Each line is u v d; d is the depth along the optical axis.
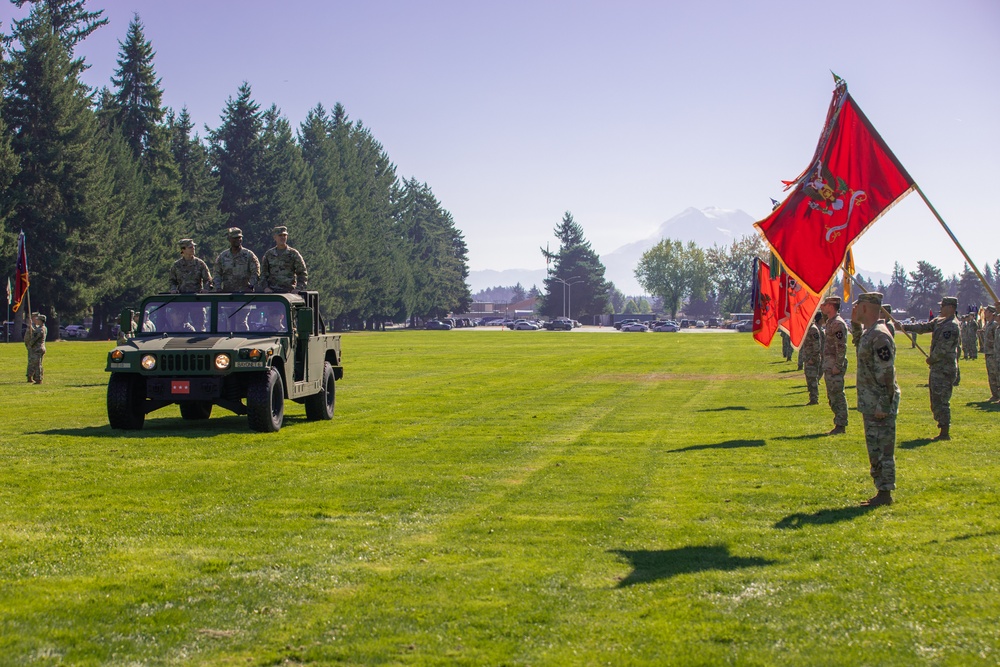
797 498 9.77
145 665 5.19
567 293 180.12
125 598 6.33
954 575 6.64
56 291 69.94
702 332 125.06
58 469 11.50
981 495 9.66
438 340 79.38
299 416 18.44
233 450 13.26
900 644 5.33
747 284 173.38
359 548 7.70
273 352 15.01
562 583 6.66
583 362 41.16
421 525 8.58
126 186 79.44
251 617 5.96
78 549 7.62
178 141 93.88
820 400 21.44
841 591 6.37
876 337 9.28
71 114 70.31
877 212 12.16
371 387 26.39
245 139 97.56
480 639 5.55
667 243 179.50
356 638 5.59
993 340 19.77
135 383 15.41
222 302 16.03
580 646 5.42
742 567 7.06
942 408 14.01
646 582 6.67
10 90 69.25
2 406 20.11
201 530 8.35
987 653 5.16
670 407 20.17
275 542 7.91
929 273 191.75
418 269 143.75
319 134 117.94
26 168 68.38
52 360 40.94
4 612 6.01
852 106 12.25
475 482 10.80
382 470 11.62
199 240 89.12
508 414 18.69
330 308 106.75
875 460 9.37
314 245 101.19
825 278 12.45
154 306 16.06
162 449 13.28
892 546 7.58
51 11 82.19
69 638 5.57
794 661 5.13
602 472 11.47
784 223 12.63
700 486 10.48
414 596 6.37
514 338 86.88
